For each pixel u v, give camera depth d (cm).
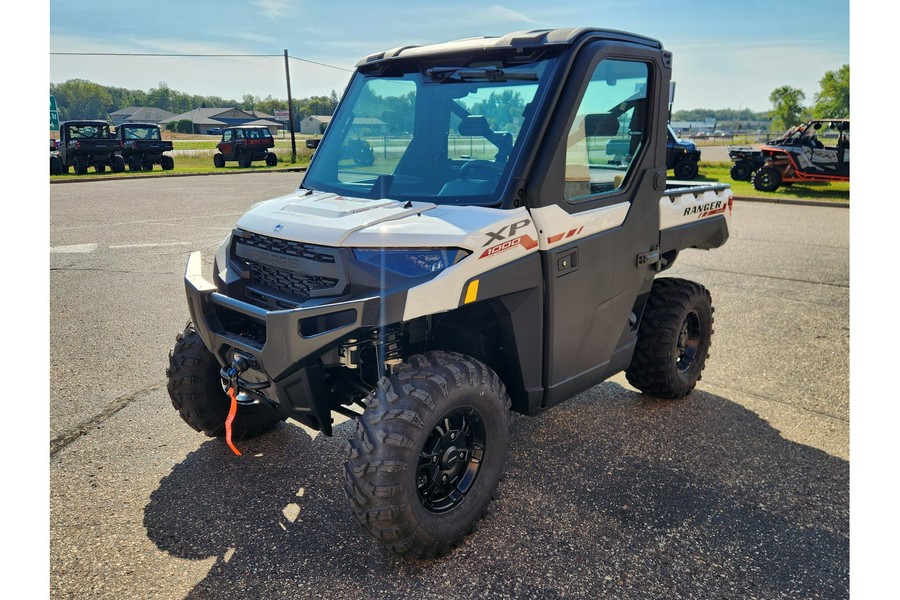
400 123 345
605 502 336
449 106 329
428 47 355
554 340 326
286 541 302
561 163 311
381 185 329
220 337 299
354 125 362
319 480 354
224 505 330
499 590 271
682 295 437
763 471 368
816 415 441
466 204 302
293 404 290
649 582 277
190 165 3362
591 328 353
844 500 339
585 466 372
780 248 1062
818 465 375
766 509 331
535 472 365
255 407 390
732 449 394
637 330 418
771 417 439
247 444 393
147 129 2788
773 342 591
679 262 943
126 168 2888
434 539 279
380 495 259
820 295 756
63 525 310
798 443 401
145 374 491
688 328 469
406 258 268
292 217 301
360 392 313
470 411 290
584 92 315
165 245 983
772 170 1966
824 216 1495
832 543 304
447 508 290
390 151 343
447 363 280
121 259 881
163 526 312
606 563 289
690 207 422
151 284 749
